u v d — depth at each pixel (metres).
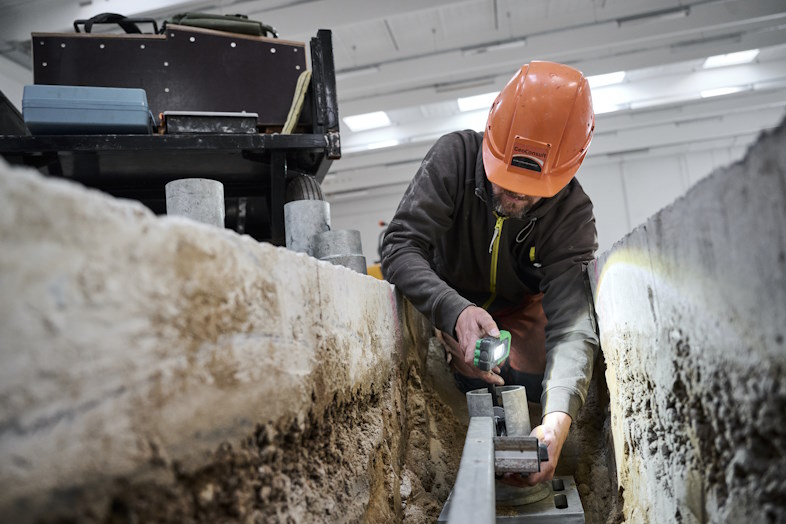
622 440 1.51
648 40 6.10
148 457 0.55
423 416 2.04
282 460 0.86
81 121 1.92
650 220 1.11
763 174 0.61
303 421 0.92
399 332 2.00
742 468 0.75
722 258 0.76
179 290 0.62
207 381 0.65
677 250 0.95
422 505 1.74
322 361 1.03
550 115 1.71
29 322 0.44
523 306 2.29
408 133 7.97
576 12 5.79
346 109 6.98
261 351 0.79
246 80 2.29
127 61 2.22
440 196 1.91
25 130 2.40
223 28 2.32
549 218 1.90
